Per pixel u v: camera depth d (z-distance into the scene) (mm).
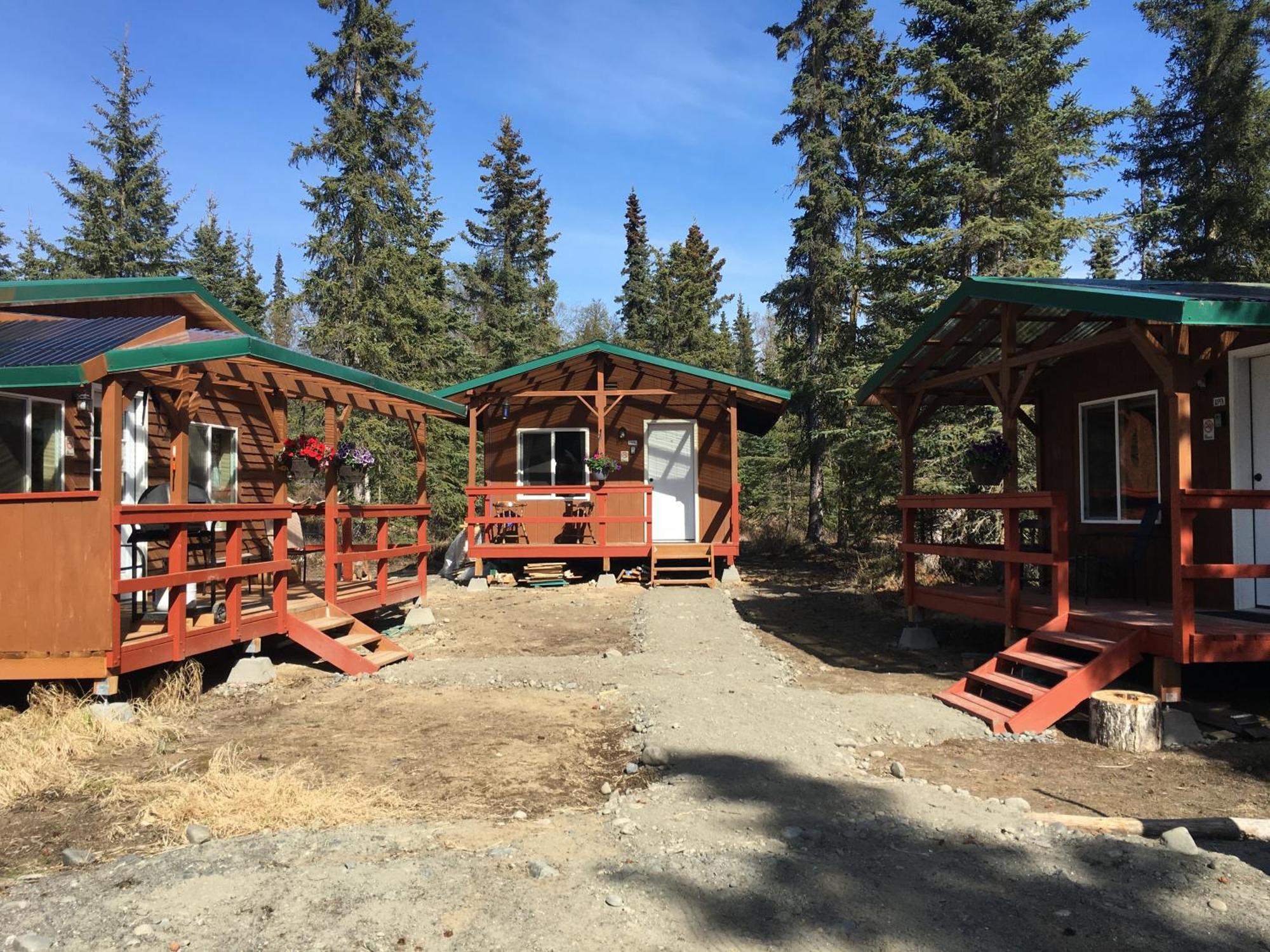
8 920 3186
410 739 5934
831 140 20469
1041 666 6699
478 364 28719
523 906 3270
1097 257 22922
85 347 6730
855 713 6348
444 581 15250
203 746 5746
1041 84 14477
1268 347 7172
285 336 38719
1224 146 20500
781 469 24875
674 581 14359
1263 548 7457
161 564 9234
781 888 3422
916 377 9852
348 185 20266
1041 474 10359
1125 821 4148
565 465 16031
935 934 3062
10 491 7637
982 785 4973
